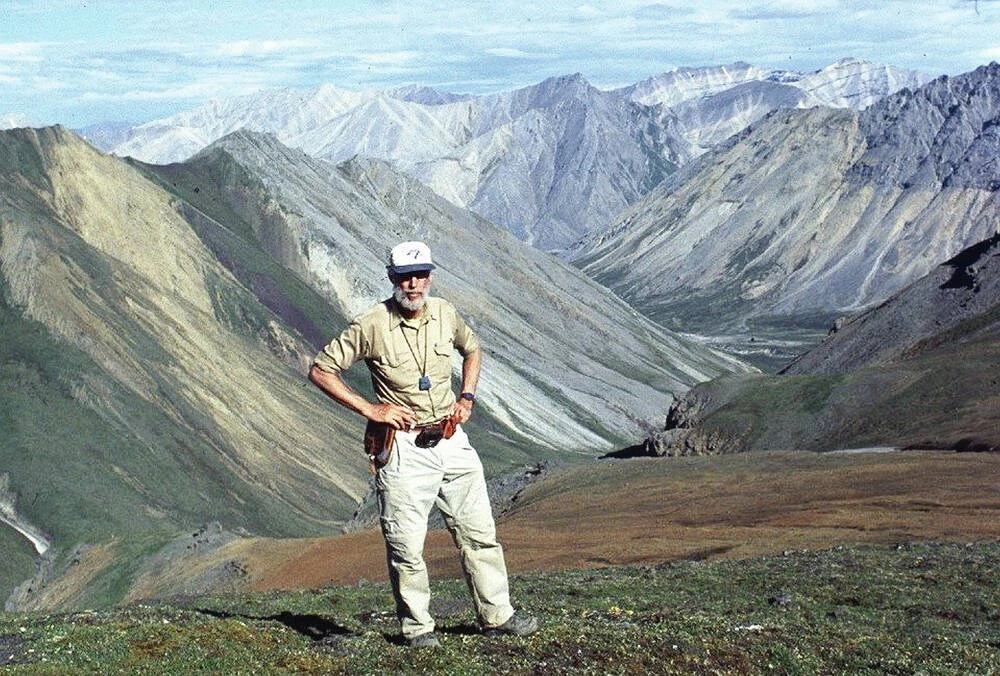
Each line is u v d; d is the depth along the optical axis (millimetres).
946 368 77438
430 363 9703
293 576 43438
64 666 9164
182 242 168625
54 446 111500
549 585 20094
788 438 77812
